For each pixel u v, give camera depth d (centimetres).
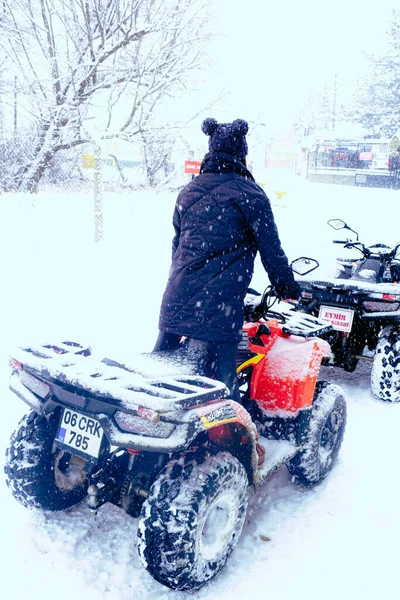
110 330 547
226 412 240
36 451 267
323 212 1650
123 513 299
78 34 1364
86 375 229
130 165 1622
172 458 247
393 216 1581
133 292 686
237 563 265
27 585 244
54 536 276
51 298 628
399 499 316
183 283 268
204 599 240
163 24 1364
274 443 312
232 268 267
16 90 1281
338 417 346
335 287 449
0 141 1286
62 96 1331
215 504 239
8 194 1187
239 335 272
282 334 329
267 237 271
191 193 282
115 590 244
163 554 221
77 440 246
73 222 1013
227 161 281
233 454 277
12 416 378
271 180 2662
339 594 244
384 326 480
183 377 239
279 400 309
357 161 4225
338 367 517
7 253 780
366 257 533
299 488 335
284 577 255
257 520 299
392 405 450
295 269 453
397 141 3872
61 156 1344
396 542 279
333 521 298
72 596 238
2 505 297
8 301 598
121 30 1398
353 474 344
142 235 1002
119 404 225
